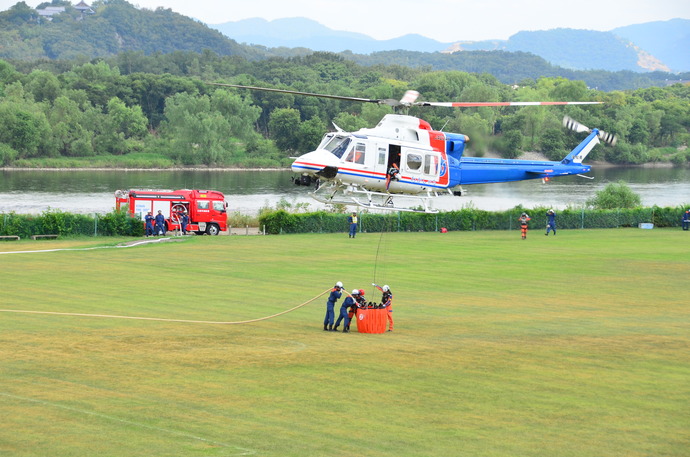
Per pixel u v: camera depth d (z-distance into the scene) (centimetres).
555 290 5169
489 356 3288
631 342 3625
